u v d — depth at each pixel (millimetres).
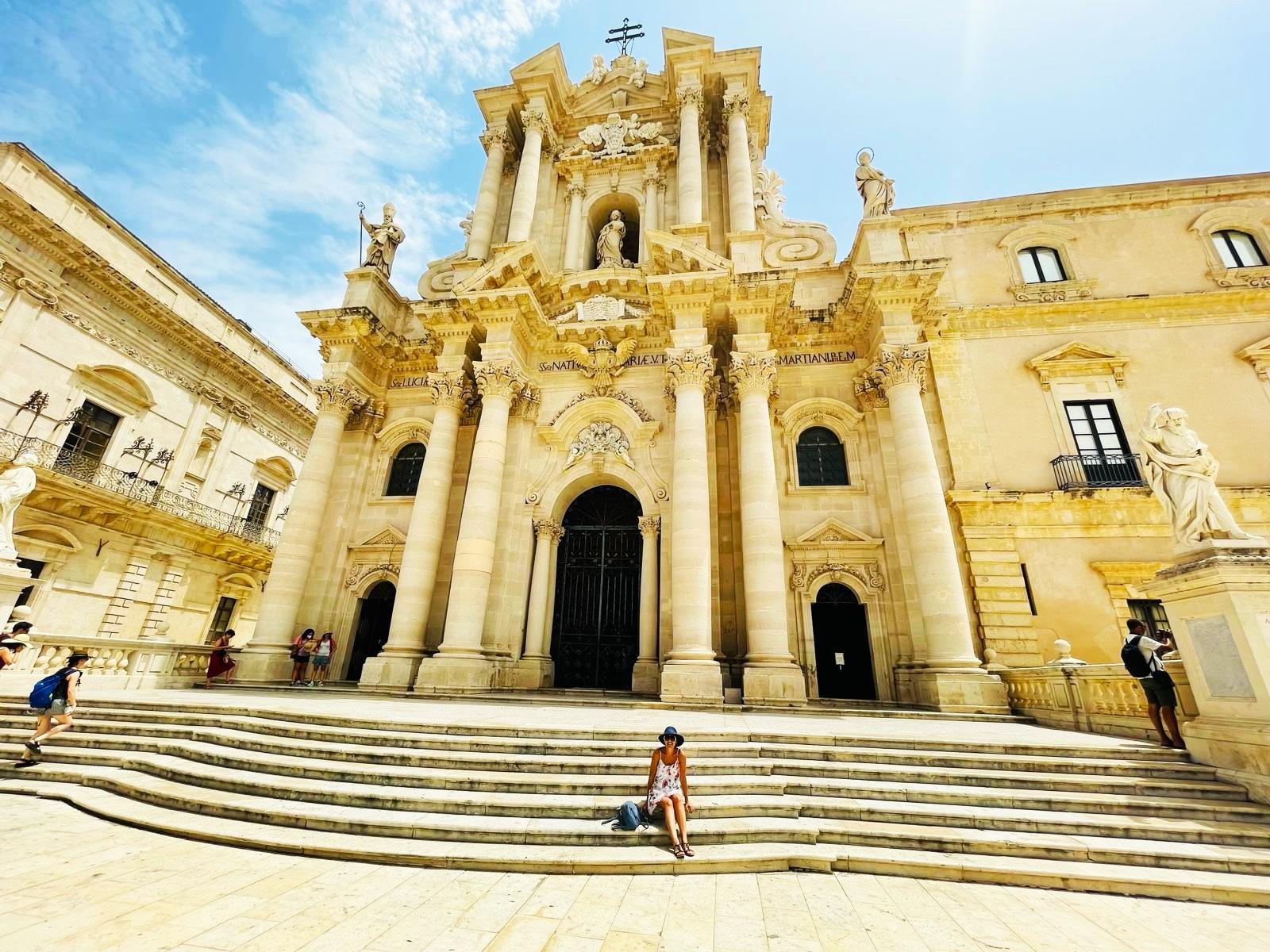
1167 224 17562
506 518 15188
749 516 13273
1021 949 3916
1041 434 15602
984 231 18141
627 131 20766
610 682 14953
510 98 21641
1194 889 4859
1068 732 9148
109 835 5469
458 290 15797
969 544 14641
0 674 9555
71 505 20219
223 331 27250
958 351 16672
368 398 18109
